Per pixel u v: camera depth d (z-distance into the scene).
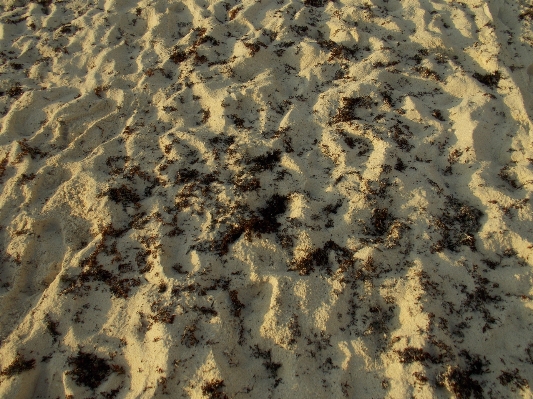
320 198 2.46
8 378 1.92
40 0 4.18
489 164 2.57
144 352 1.94
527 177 2.49
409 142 2.69
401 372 1.84
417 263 2.13
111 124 3.04
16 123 3.08
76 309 2.13
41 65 3.53
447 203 2.40
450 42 3.31
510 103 2.90
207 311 2.03
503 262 2.20
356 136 2.75
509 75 3.07
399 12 3.60
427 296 2.01
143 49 3.57
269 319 2.00
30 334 2.06
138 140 2.87
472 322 1.97
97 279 2.23
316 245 2.24
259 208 2.47
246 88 3.03
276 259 2.22
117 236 2.39
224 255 2.23
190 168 2.67
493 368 1.86
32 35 3.82
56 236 2.46
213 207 2.45
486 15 3.48
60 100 3.23
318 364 1.91
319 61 3.26
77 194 2.59
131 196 2.57
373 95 2.96
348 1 3.73
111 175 2.67
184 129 2.90
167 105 3.05
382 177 2.46
